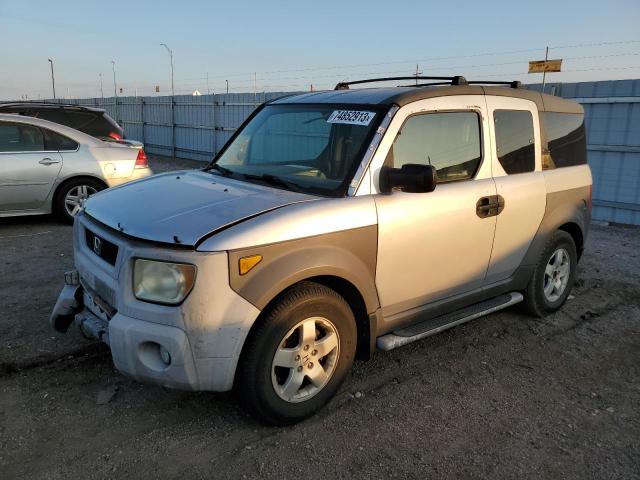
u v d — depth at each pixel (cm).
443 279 383
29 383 351
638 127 910
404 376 381
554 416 338
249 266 279
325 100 392
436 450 299
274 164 384
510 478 280
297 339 308
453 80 405
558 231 485
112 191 370
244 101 1775
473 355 418
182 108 2075
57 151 773
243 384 293
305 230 298
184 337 273
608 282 609
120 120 2531
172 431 306
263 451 292
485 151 406
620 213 952
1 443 290
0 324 433
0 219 828
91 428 306
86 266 326
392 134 343
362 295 330
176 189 348
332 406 339
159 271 275
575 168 498
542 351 430
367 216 325
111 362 380
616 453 304
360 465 284
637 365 412
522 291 476
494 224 407
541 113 464
